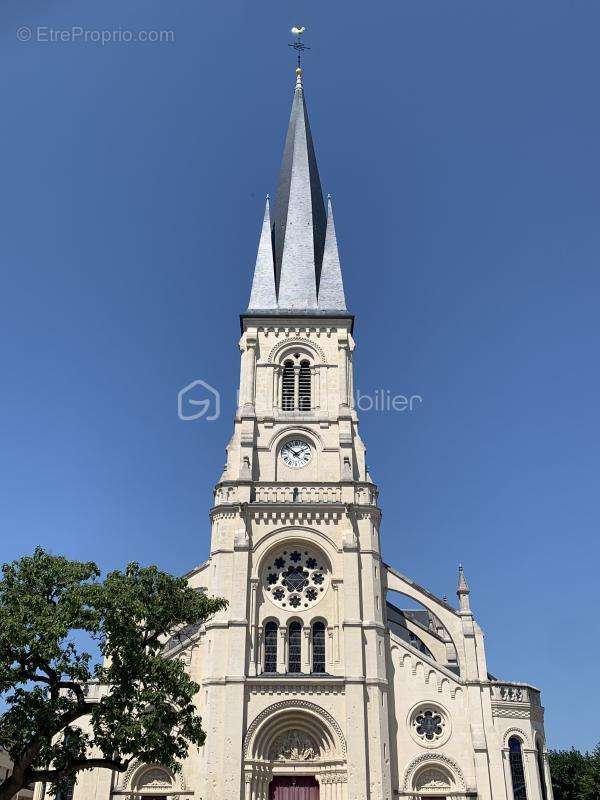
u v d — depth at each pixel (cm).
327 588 5172
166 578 3603
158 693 3359
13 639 3152
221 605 3731
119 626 3316
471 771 4759
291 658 4997
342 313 6194
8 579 3416
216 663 4812
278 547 5275
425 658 5066
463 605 5303
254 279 6488
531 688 5175
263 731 4694
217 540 5266
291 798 4666
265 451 5669
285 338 6131
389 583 5403
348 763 4522
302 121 7544
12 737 3247
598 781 6462
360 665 4809
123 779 4638
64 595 3322
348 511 5306
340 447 5625
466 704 4950
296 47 7975
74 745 3309
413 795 4700
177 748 3412
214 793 4444
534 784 4819
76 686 3419
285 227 6788
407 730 4866
